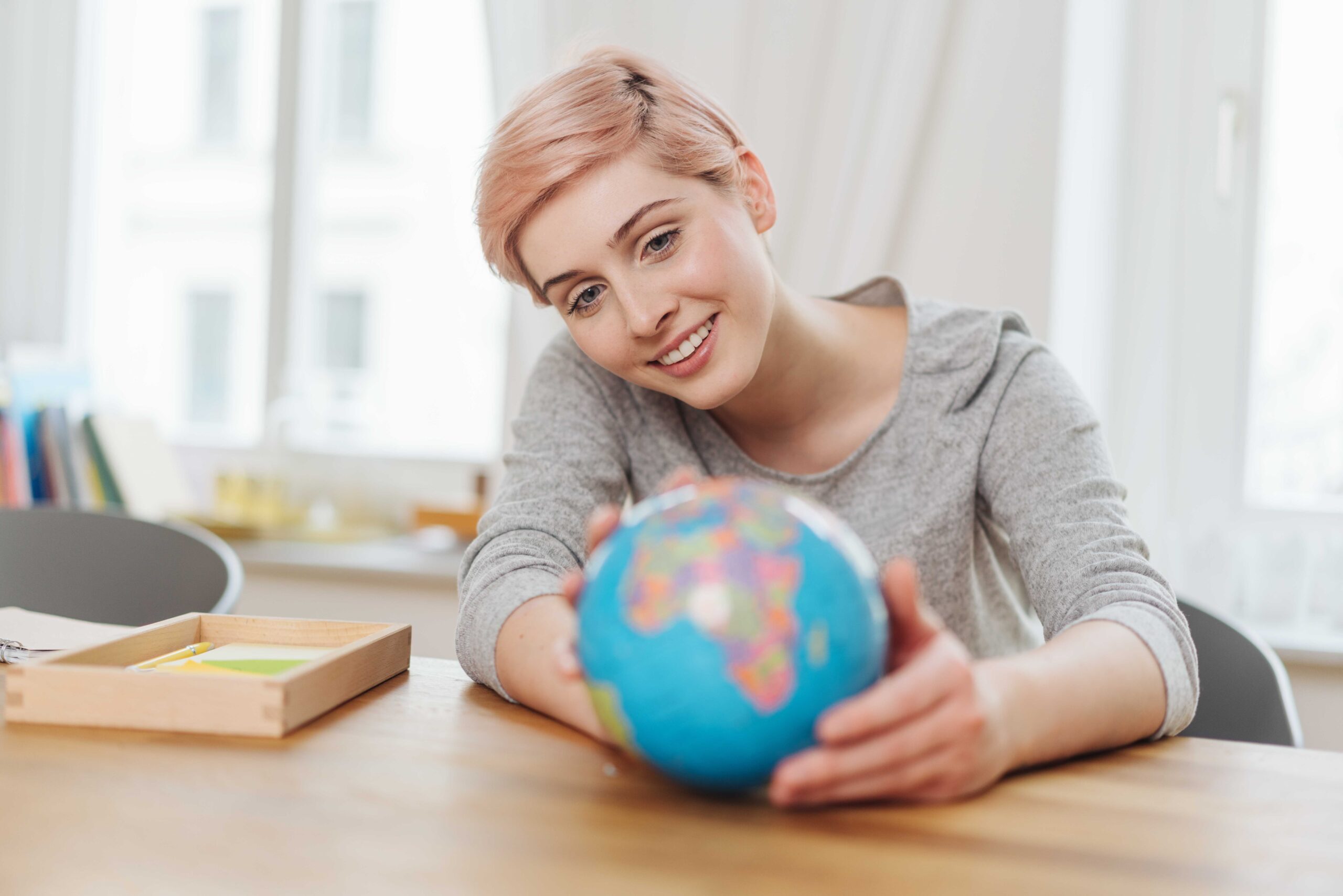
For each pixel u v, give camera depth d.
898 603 0.60
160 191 2.67
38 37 2.61
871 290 1.26
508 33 2.04
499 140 0.92
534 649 0.81
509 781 0.64
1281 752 0.75
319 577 2.14
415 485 2.47
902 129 1.89
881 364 1.19
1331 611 1.80
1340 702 1.71
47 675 0.72
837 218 1.92
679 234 0.92
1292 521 1.90
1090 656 0.75
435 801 0.61
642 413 1.21
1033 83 1.87
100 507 2.29
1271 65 1.93
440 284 2.51
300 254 2.55
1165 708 0.77
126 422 2.37
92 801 0.59
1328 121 1.93
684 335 0.94
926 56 1.88
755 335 0.97
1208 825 0.60
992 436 1.10
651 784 0.64
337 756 0.68
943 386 1.13
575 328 0.98
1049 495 1.01
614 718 0.55
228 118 2.62
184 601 1.32
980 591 1.21
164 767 0.65
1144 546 0.93
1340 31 1.92
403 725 0.75
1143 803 0.64
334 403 2.55
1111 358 1.92
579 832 0.57
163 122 2.66
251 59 2.61
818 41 1.93
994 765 0.64
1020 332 1.22
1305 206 1.93
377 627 0.91
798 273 1.94
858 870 0.53
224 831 0.56
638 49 1.99
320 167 2.56
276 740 0.71
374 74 2.53
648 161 0.90
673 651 0.53
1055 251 1.88
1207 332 1.93
